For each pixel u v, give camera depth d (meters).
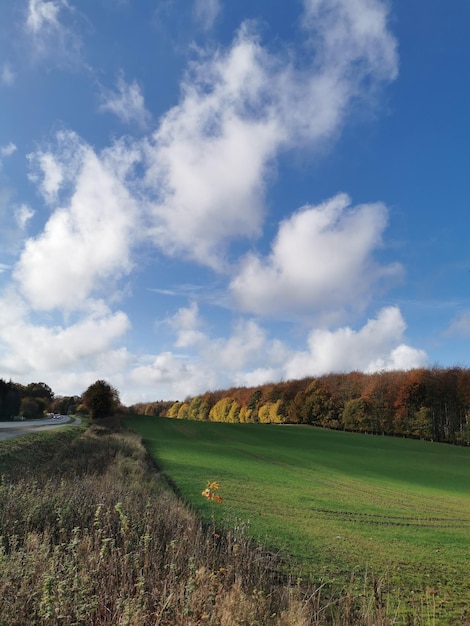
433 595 9.07
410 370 83.81
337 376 105.06
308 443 59.06
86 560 6.64
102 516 9.20
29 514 8.98
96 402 80.94
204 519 13.62
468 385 71.75
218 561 8.06
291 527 14.53
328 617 6.95
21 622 4.90
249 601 5.80
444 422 74.44
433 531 16.44
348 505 20.45
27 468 18.30
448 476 37.88
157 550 7.67
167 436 57.53
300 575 9.48
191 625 4.82
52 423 63.84
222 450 44.47
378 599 7.18
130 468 20.61
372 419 81.94
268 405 115.88
